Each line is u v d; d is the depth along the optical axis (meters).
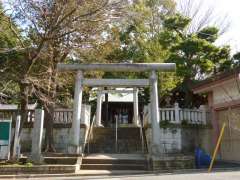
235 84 17.28
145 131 20.34
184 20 25.09
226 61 24.25
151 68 16.34
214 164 16.11
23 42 15.80
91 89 26.42
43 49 15.02
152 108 16.06
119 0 15.18
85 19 14.80
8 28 15.69
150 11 24.97
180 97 28.73
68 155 15.18
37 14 14.37
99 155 16.77
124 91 26.22
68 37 15.73
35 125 14.27
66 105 19.88
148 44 24.52
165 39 24.05
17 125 14.41
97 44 17.25
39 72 15.64
